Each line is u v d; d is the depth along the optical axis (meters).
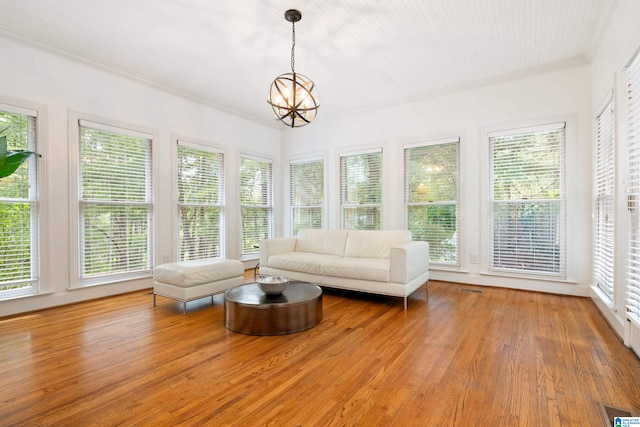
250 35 3.00
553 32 2.95
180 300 2.99
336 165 5.38
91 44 3.17
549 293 3.67
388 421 1.41
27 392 1.64
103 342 2.30
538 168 3.75
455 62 3.55
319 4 2.55
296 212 5.98
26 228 3.07
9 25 2.84
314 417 1.44
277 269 4.14
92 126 3.50
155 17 2.72
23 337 2.40
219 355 2.09
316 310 2.69
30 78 3.06
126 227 3.83
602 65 2.96
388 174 4.84
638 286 2.10
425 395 1.62
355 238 4.20
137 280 3.90
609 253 2.79
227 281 3.39
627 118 2.33
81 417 1.44
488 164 4.05
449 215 4.34
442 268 4.37
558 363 1.96
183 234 4.43
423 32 2.96
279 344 2.28
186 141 4.45
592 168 3.38
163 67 3.67
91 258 3.52
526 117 3.80
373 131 5.00
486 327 2.60
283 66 3.65
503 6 2.58
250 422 1.40
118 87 3.74
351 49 3.27
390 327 2.62
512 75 3.83
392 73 3.83
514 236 3.89
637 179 2.14
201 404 1.54
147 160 4.05
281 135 6.09
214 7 2.59
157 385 1.71
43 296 3.13
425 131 4.52
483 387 1.69
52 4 2.54
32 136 3.11
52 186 3.20
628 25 2.23
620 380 1.75
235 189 5.19
